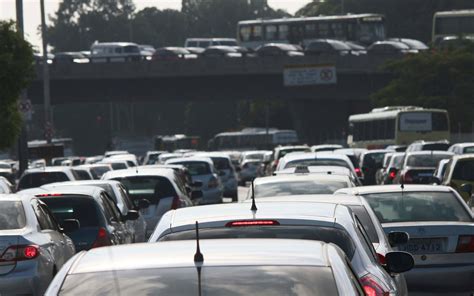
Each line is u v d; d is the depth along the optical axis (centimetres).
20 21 8769
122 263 1260
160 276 1204
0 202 3009
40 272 2855
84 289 1193
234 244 1334
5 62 8094
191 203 5625
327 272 1244
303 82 17700
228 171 9750
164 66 17850
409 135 14350
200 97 18425
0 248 2820
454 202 3134
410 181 7562
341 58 17925
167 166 7069
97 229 3562
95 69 17838
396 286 2036
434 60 17462
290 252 1295
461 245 2967
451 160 5631
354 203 2430
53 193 3631
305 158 5441
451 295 3014
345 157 5450
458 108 17338
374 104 18025
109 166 9212
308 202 1962
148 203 4709
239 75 18175
